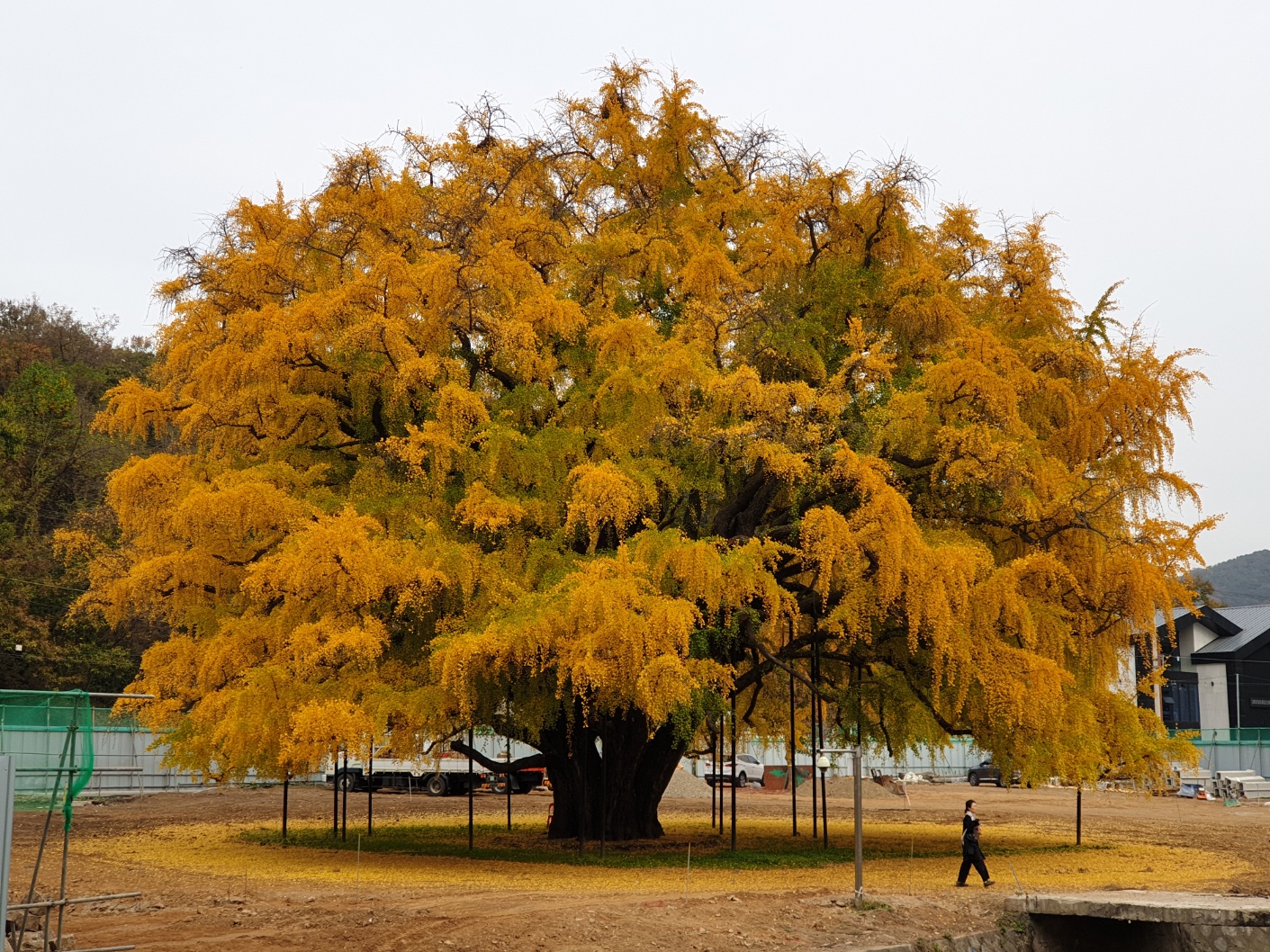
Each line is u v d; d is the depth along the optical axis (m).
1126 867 22.84
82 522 47.72
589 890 17.44
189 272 22.98
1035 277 25.23
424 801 40.75
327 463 23.16
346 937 13.49
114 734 41.19
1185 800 49.81
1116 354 23.56
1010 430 21.42
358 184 22.91
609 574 18.75
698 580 18.77
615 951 13.38
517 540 20.75
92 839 25.77
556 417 22.12
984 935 15.81
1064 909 16.64
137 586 21.67
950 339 22.86
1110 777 28.77
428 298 20.98
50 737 13.16
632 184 25.27
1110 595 22.06
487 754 44.88
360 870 19.98
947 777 62.84
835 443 20.28
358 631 18.88
